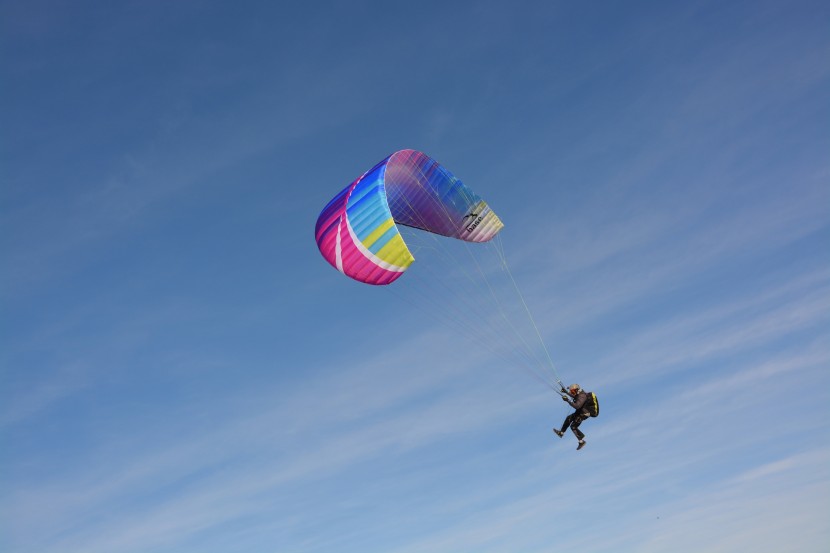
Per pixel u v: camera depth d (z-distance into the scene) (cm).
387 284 2223
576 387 2000
